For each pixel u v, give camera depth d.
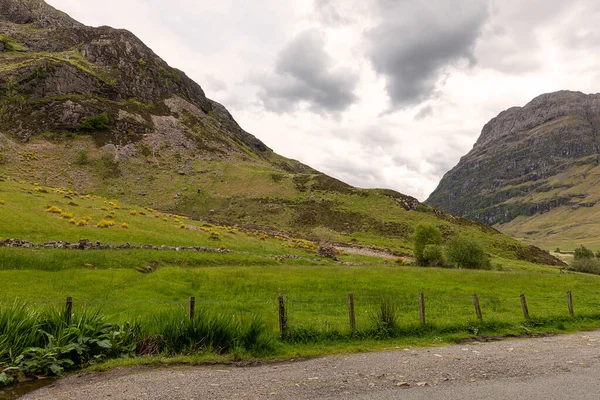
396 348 15.67
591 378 11.39
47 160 127.50
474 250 66.19
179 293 27.77
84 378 10.93
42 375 10.96
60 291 25.28
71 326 12.43
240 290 29.66
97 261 35.75
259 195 132.00
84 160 133.12
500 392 9.98
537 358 14.03
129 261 38.12
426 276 40.41
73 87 170.25
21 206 51.69
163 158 154.00
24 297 22.83
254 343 14.47
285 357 13.84
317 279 35.41
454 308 25.42
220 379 10.90
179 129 182.50
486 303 27.94
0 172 105.44
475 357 14.09
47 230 44.22
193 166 153.75
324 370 12.12
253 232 83.50
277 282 33.00
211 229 69.12
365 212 123.81
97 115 156.75
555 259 116.56
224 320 14.65
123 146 150.38
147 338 13.70
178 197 125.81
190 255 46.12
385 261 72.75
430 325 19.17
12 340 11.48
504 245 112.38
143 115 179.88
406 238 107.12
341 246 90.69
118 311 20.59
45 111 150.25
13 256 31.69
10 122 139.62
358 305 25.47
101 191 120.44
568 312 25.16
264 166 177.12
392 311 18.62
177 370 11.77
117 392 9.70
